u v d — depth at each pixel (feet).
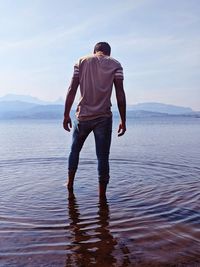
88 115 15.71
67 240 10.01
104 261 8.57
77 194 15.85
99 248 9.39
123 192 16.14
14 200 14.74
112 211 12.98
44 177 20.16
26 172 22.06
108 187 17.29
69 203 14.23
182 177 20.04
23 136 81.25
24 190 16.70
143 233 10.52
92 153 34.99
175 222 11.55
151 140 57.41
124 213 12.69
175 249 9.25
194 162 26.68
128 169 23.13
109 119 15.75
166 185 17.69
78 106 16.25
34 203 14.24
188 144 47.09
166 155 31.94
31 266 8.27
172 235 10.32
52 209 13.33
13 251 9.20
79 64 15.90
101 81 15.47
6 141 59.72
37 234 10.52
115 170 22.68
